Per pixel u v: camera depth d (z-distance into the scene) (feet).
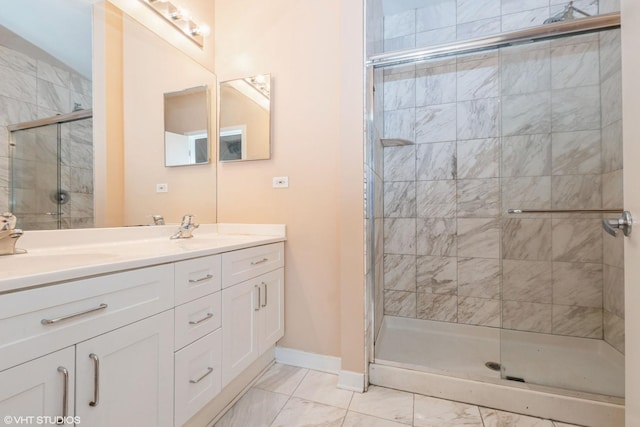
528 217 6.48
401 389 5.04
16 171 3.51
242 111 6.45
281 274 5.89
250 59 6.43
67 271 2.29
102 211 4.50
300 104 5.98
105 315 2.60
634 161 2.40
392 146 7.77
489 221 6.98
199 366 3.74
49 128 3.86
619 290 5.43
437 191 7.41
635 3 2.35
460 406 4.61
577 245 6.10
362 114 5.11
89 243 4.21
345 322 5.16
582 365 5.32
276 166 6.15
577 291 6.09
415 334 7.23
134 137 5.04
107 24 4.65
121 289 2.74
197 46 6.31
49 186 3.85
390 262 7.77
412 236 7.61
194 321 3.65
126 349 2.80
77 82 4.21
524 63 6.40
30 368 2.10
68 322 2.32
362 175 5.11
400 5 7.37
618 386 4.55
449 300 7.29
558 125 6.20
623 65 2.61
